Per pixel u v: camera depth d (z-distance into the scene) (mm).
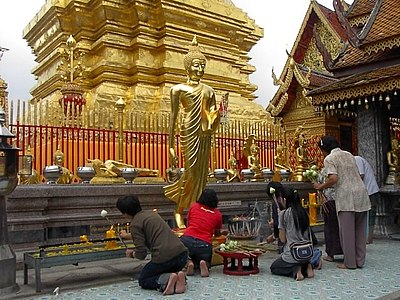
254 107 21453
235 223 11820
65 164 12609
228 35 23500
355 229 8688
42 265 7156
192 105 9219
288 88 20000
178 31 20859
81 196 10266
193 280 7668
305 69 20406
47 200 9773
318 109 13727
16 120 11773
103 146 13328
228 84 22203
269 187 9922
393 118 14820
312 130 19453
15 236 9312
